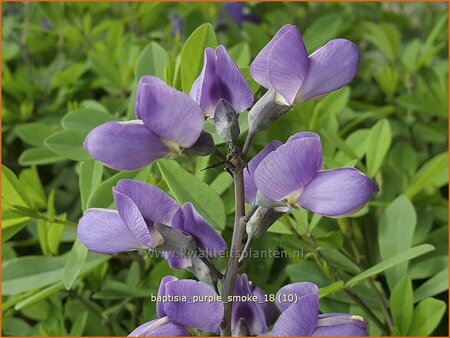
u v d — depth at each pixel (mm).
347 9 426
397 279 241
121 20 393
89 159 230
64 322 276
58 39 438
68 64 404
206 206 217
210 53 155
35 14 458
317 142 148
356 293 241
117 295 248
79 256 211
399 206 249
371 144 269
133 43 352
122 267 297
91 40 415
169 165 220
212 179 257
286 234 235
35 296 224
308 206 154
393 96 373
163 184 233
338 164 251
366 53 449
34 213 243
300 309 155
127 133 144
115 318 278
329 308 237
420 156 324
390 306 224
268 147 162
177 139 147
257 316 172
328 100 317
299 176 150
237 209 160
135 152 145
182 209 165
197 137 148
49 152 286
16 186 239
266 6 417
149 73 250
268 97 157
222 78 156
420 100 343
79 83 377
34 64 441
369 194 151
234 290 171
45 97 386
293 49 151
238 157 155
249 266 233
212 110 157
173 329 158
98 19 460
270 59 151
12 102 381
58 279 238
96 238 163
